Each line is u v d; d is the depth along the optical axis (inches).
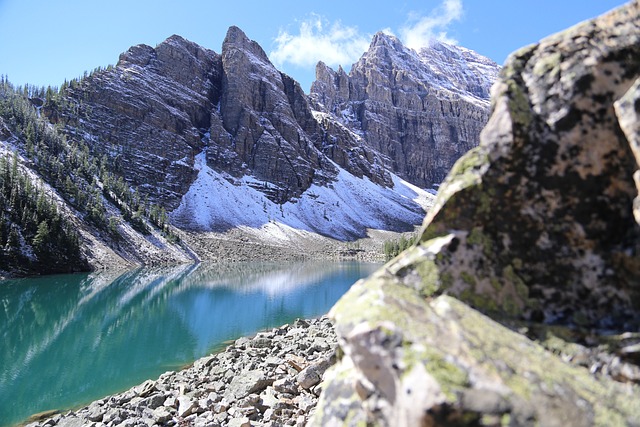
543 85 170.7
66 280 2518.5
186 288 2425.0
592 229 157.6
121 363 989.2
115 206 4847.4
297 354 839.7
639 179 145.6
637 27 163.0
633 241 148.3
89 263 3206.2
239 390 613.3
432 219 174.4
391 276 165.9
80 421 581.6
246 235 6624.0
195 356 1054.4
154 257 4227.4
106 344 1171.3
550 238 162.2
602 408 114.5
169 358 1035.3
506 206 167.3
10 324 1387.8
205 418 540.1
